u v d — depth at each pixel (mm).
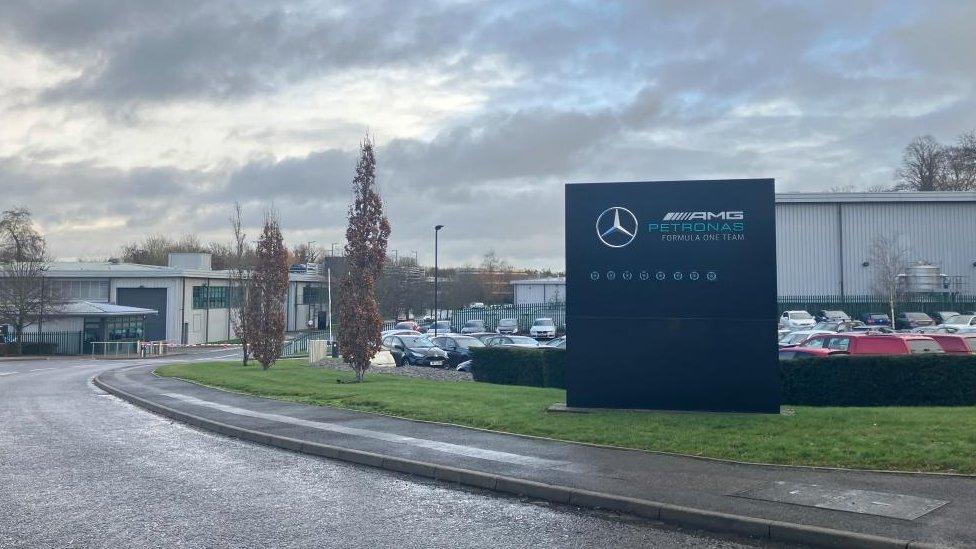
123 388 23000
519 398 16812
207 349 61688
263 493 9562
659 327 14539
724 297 14266
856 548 6988
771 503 8195
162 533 7746
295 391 19844
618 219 14750
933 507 7891
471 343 33125
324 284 85312
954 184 77125
